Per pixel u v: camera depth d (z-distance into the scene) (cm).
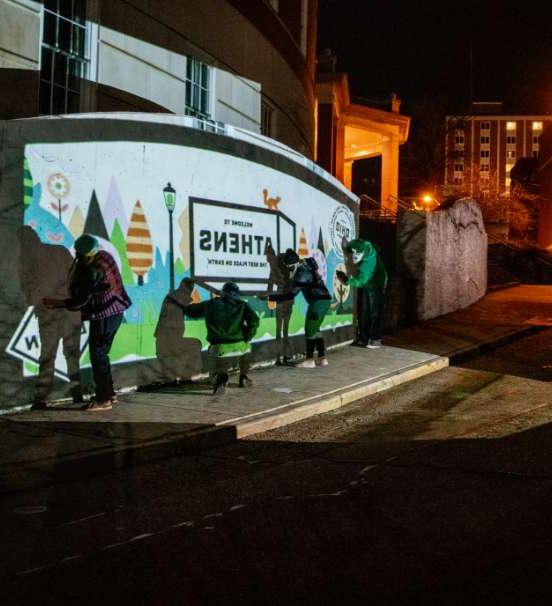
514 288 2659
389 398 1045
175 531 519
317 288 1209
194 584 424
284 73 1862
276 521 535
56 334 886
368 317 1456
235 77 1577
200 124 1098
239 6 1578
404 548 473
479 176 4616
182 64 1384
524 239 4681
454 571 434
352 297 1530
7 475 643
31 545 495
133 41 1252
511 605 390
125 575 440
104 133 930
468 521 521
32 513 566
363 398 1052
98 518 553
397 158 3884
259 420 855
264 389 1030
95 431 775
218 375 984
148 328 1002
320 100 3088
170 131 1028
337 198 1479
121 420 827
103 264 843
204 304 1002
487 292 2467
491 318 1873
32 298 852
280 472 680
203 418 847
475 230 2234
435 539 487
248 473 681
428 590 409
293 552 471
